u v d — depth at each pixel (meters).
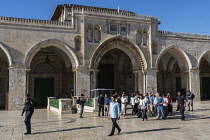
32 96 34.19
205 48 37.16
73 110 22.55
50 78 35.84
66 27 29.16
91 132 13.10
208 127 14.43
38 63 35.06
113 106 12.42
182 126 14.84
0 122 17.20
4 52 27.03
